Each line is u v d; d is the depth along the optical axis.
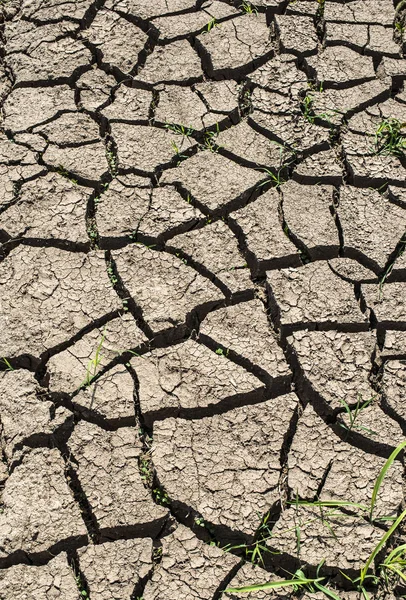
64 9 2.39
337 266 2.02
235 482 1.81
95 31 2.36
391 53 2.32
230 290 1.99
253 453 1.83
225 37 2.35
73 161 2.15
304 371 1.90
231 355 1.93
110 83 2.28
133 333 1.94
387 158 2.16
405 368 1.91
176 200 2.10
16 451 1.83
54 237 2.05
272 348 1.93
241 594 1.73
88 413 1.87
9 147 2.17
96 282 2.00
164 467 1.82
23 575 1.74
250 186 2.12
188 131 2.20
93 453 1.83
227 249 2.04
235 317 1.96
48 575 1.74
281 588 1.74
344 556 1.75
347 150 2.17
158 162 2.15
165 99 2.25
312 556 1.75
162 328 1.95
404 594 1.74
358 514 1.78
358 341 1.94
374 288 2.00
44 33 2.36
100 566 1.74
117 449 1.83
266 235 2.05
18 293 1.99
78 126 2.20
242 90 2.27
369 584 1.75
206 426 1.86
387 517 1.78
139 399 1.88
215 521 1.78
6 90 2.28
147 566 1.74
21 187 2.11
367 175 2.13
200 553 1.76
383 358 1.93
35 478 1.81
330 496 1.80
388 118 2.21
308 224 2.07
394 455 1.72
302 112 2.23
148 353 1.93
